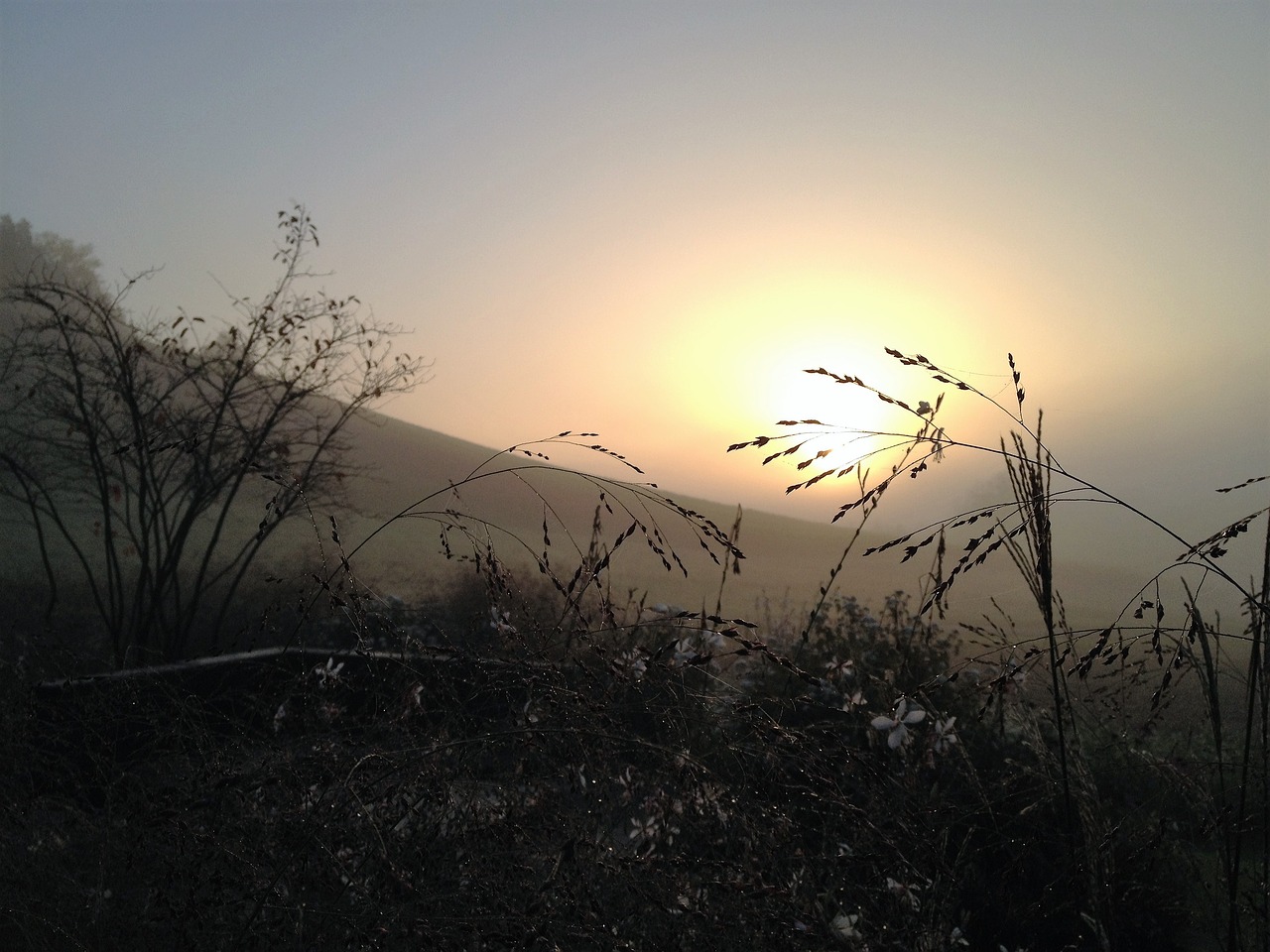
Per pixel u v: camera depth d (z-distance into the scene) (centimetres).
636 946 171
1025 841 257
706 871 181
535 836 196
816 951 176
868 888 199
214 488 821
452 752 203
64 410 810
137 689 277
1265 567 192
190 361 857
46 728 267
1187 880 276
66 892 200
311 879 184
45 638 382
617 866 181
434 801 193
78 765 269
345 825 187
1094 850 222
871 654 500
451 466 4303
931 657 465
